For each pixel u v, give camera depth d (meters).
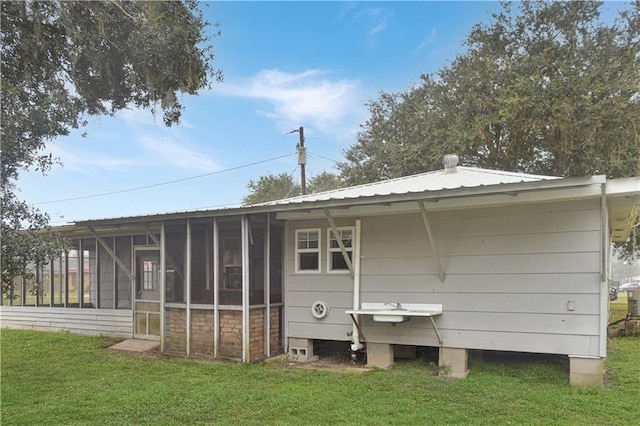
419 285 7.40
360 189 8.95
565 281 6.32
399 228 7.64
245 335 8.05
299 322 8.49
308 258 8.58
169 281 10.11
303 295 8.49
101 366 7.84
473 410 5.13
